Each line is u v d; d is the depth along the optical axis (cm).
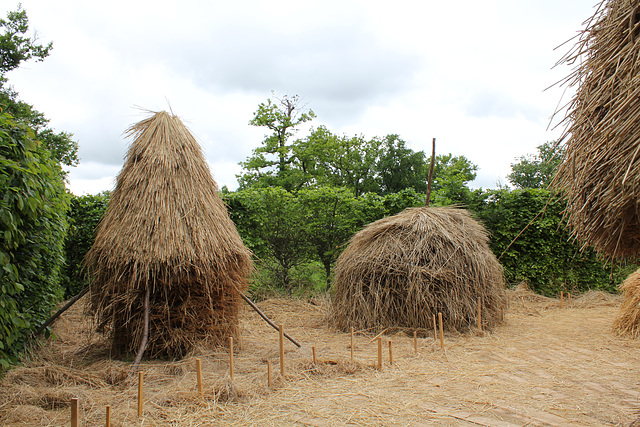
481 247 737
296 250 1060
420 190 3266
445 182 1129
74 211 999
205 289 551
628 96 216
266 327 755
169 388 420
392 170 3325
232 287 584
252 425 342
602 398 392
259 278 1005
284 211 1032
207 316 557
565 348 578
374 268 707
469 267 696
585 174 248
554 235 1082
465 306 676
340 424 343
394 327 677
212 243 550
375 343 619
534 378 452
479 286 696
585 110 246
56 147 1850
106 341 595
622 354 545
